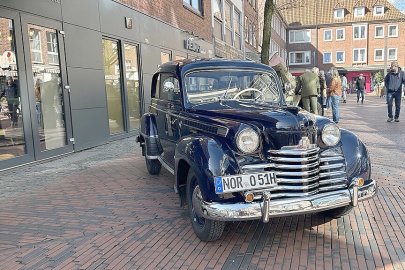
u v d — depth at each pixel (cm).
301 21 5650
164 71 564
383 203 488
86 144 951
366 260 345
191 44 1669
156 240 400
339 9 5506
